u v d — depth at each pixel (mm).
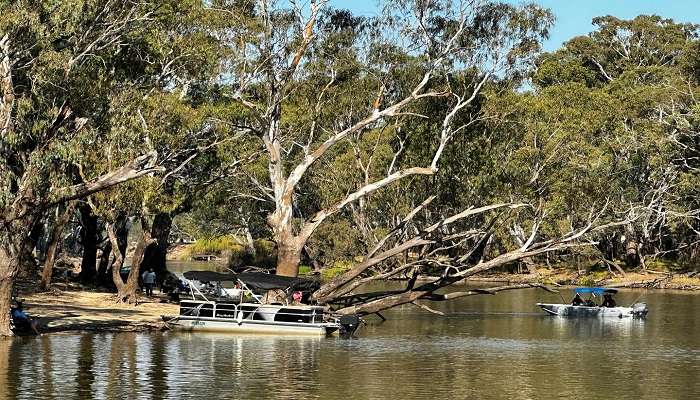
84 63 35312
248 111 49000
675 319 58188
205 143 47125
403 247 47156
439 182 57688
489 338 45000
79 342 36562
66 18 33406
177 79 45469
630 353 39406
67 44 35094
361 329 48188
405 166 57875
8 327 36812
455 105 54125
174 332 42312
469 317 58062
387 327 49906
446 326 51125
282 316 43469
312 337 42906
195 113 42469
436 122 54875
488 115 54344
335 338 43062
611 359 37281
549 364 35500
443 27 51094
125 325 42500
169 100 40719
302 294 46125
